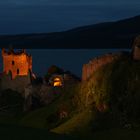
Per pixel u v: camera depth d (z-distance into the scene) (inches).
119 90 2637.8
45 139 1720.0
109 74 2785.4
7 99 4645.7
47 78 4566.9
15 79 5034.5
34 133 1780.3
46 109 3297.2
